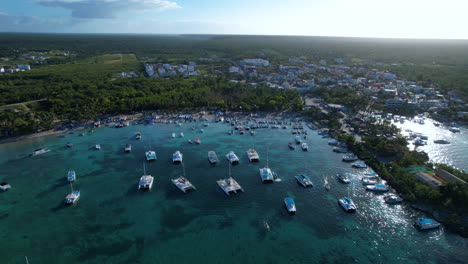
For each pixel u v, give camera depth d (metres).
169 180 151.00
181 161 173.25
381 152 176.75
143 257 99.88
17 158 178.12
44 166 167.50
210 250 103.19
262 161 172.88
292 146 192.00
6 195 137.50
